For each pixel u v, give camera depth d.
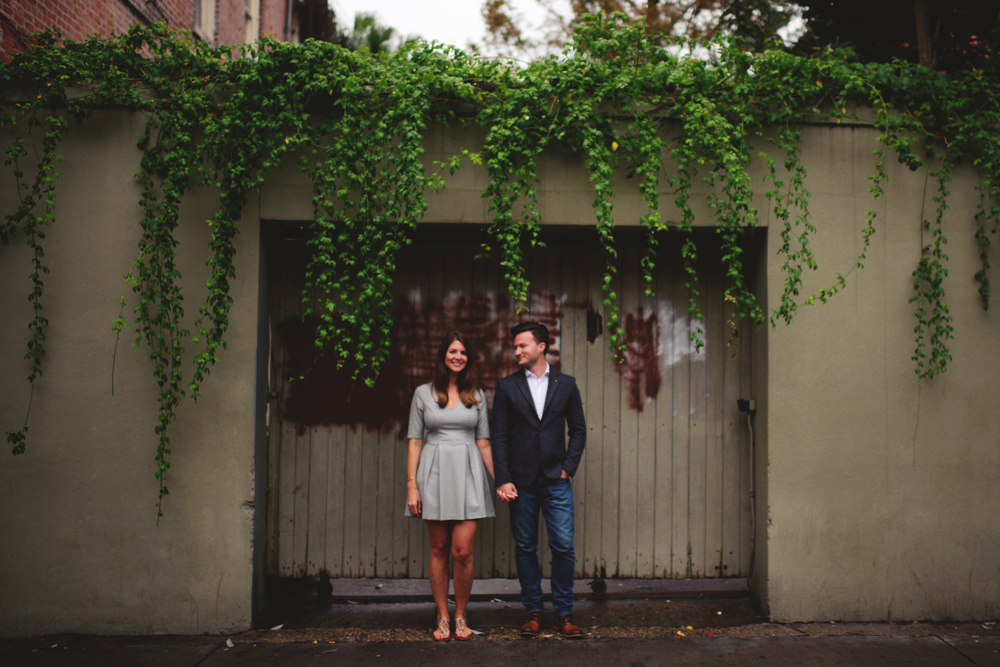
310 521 4.06
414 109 3.49
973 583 3.78
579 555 4.11
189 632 3.61
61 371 3.61
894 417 3.79
